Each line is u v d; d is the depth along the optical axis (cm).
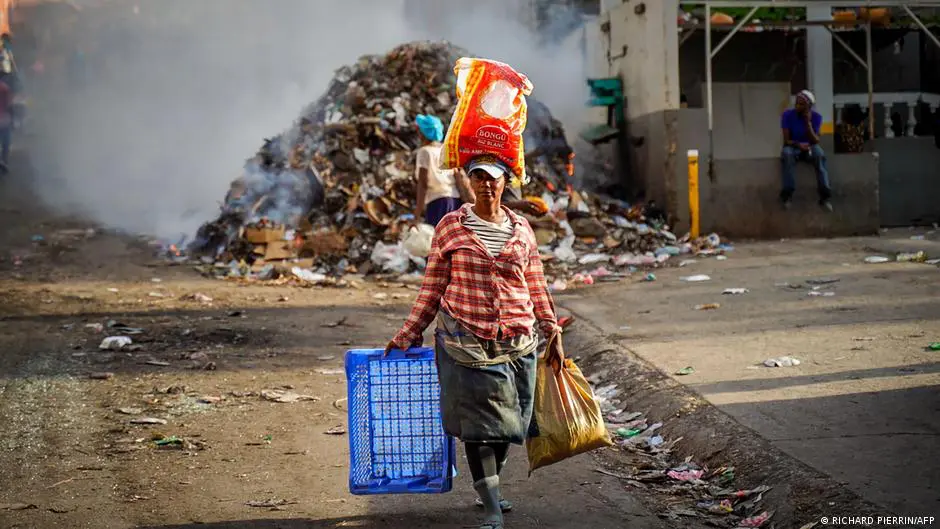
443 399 434
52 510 479
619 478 530
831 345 720
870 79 1586
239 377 755
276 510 482
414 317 446
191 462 557
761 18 1538
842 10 1606
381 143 1469
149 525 461
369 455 479
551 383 461
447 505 491
